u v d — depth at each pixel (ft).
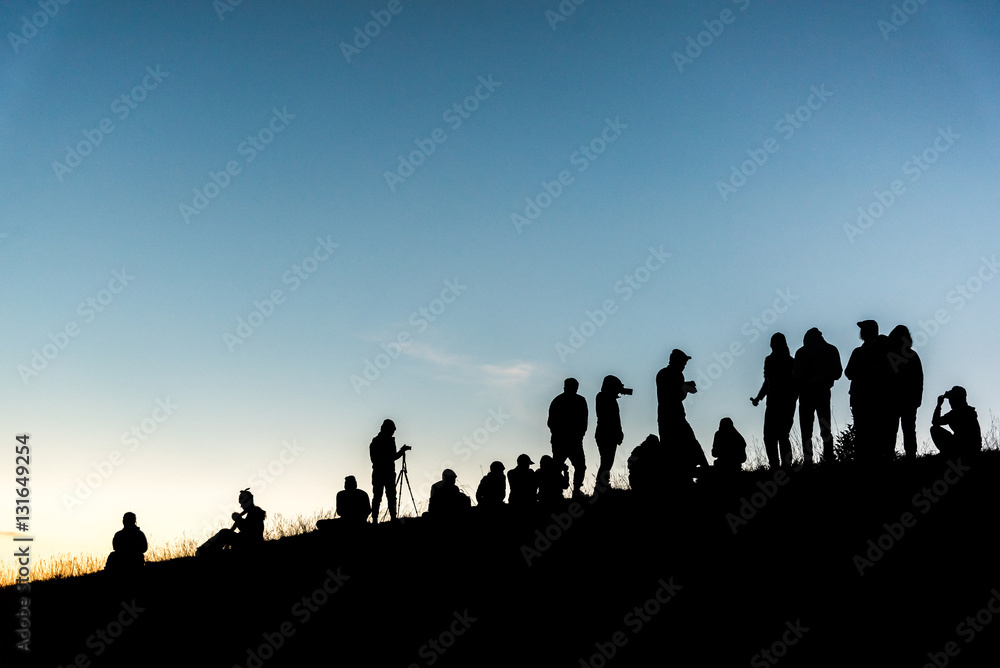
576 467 55.42
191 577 55.36
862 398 51.29
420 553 52.75
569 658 35.99
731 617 37.47
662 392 53.26
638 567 44.24
